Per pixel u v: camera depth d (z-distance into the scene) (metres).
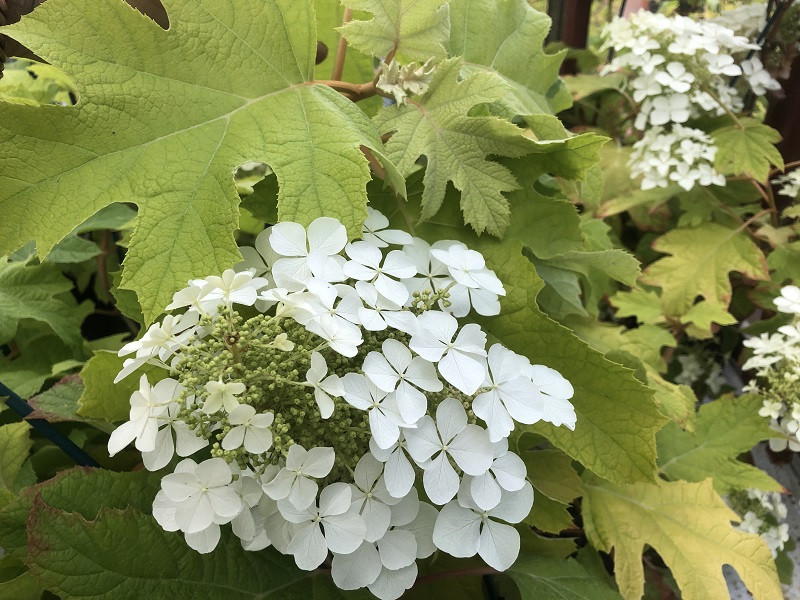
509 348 0.29
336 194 0.25
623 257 0.34
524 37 0.38
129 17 0.24
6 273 0.38
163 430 0.23
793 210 0.57
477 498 0.22
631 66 0.61
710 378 0.63
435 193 0.29
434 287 0.27
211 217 0.24
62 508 0.24
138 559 0.24
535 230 0.31
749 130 0.57
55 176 0.23
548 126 0.33
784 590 0.49
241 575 0.27
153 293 0.23
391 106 0.30
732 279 0.63
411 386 0.22
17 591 0.26
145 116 0.25
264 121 0.27
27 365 0.38
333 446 0.23
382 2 0.28
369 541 0.22
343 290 0.23
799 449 0.44
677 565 0.36
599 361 0.28
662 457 0.45
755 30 0.63
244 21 0.27
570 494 0.33
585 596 0.32
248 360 0.21
